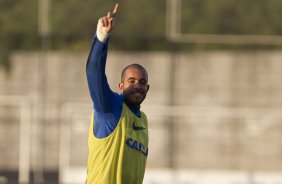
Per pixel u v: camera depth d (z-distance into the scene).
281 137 62.53
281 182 51.91
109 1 62.81
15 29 62.75
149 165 63.81
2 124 66.75
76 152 63.59
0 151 67.00
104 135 18.84
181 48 69.81
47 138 65.69
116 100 19.00
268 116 62.66
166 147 63.88
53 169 65.38
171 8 60.38
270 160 62.81
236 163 63.41
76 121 63.94
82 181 54.28
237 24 59.75
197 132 63.78
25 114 65.56
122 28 62.59
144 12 62.12
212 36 59.72
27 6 62.59
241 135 63.34
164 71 67.62
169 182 52.69
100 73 18.33
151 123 63.88
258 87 67.06
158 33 62.06
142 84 19.17
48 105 66.50
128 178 19.09
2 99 66.25
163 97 67.12
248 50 69.94
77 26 62.72
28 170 60.81
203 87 67.25
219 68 67.31
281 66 67.00
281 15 59.50
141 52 68.12
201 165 63.81
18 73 69.31
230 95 67.12
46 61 66.06
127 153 19.00
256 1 59.62
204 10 59.91
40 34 62.41
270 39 59.47
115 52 68.25
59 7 62.47
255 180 52.25
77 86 67.81
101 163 18.83
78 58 68.12
